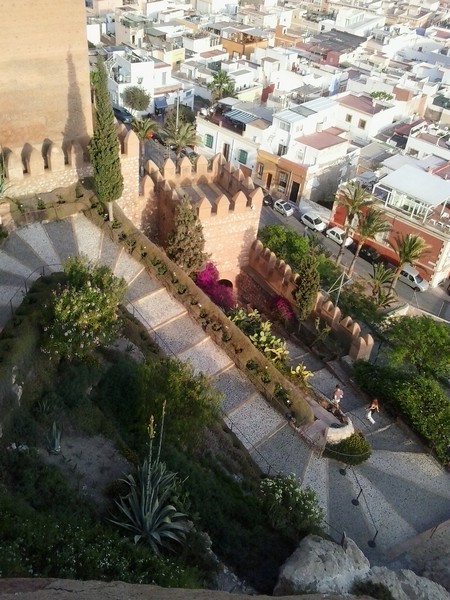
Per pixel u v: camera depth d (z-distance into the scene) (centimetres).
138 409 1823
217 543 1561
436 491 2316
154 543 1398
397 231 5019
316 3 12606
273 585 1521
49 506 1394
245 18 10375
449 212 5028
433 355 3306
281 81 7369
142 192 3136
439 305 4831
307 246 4253
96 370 1861
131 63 6475
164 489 1475
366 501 2180
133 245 2730
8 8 2403
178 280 2644
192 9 10750
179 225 2898
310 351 3128
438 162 5744
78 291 1906
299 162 5716
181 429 1836
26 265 2416
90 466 1584
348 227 4656
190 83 7275
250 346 2456
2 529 1191
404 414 2678
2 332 1775
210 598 900
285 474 2105
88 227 2750
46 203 2714
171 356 2236
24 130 2689
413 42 9944
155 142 5925
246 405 2334
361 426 2644
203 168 3438
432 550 2017
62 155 2745
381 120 6450
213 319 2547
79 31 2631
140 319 2461
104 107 2456
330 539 1872
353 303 4025
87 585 895
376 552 1988
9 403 1570
